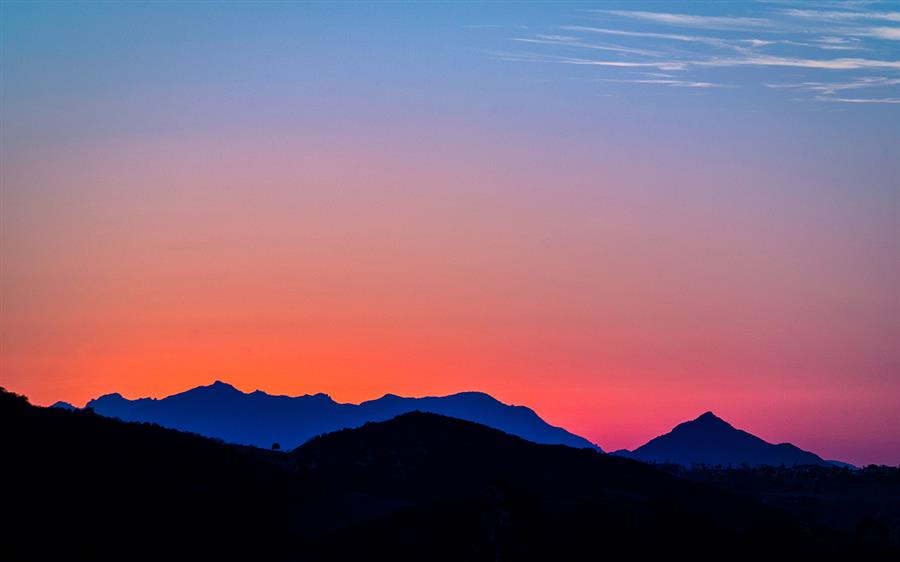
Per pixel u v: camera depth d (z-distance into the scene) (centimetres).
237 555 14100
